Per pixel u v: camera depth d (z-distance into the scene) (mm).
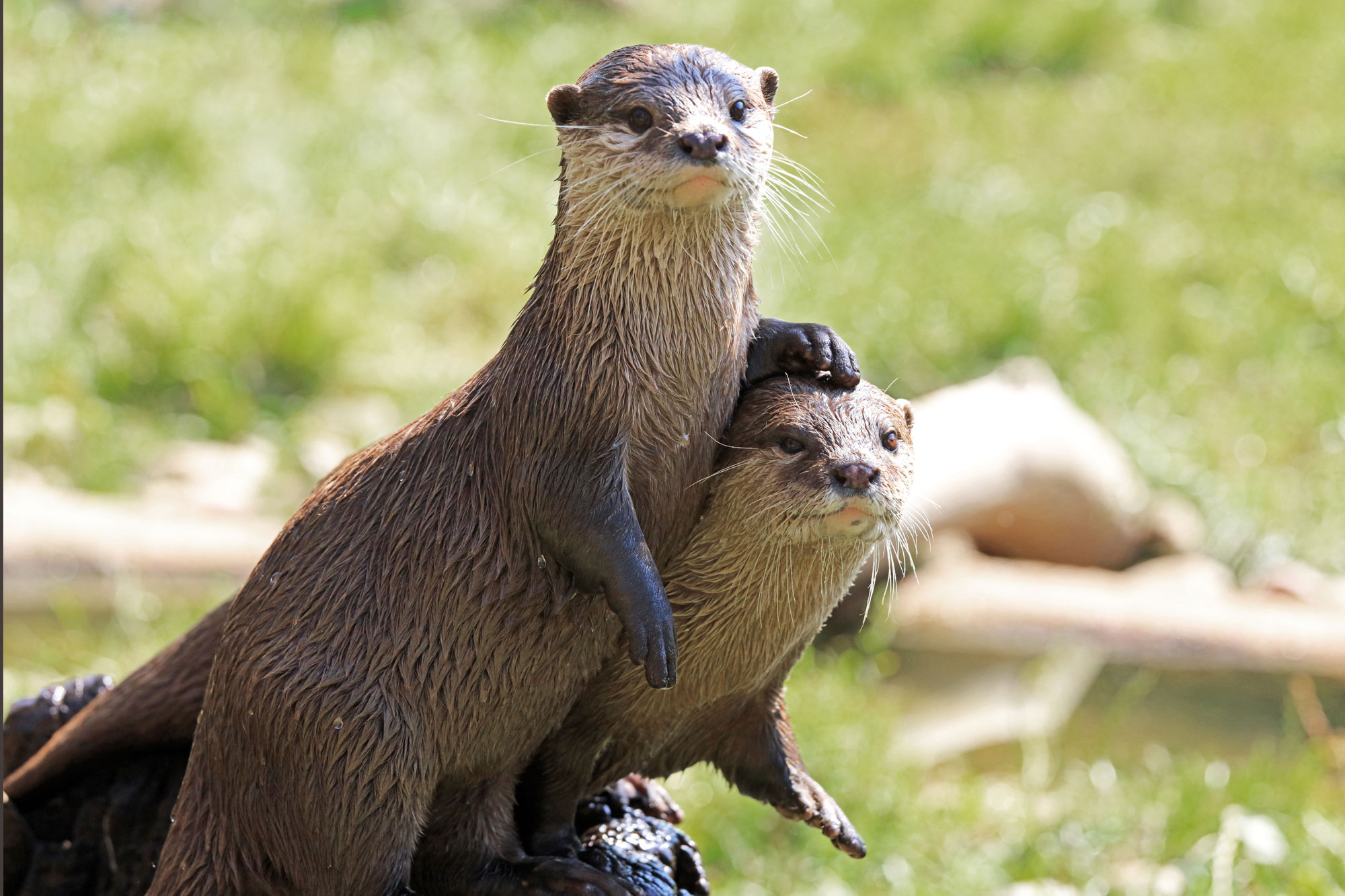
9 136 17812
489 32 24188
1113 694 10719
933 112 22031
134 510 12219
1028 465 13016
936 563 12328
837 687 9727
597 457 4430
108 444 13398
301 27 23766
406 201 17953
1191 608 11703
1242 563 13523
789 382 4969
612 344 4480
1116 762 9742
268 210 17438
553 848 5066
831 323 15672
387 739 4418
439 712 4496
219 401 14141
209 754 4629
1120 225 18750
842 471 4668
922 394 15125
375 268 17047
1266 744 9992
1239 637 11328
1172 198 19984
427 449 4594
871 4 25344
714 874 8461
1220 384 15906
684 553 4832
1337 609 12281
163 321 14695
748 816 8703
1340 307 17234
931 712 10461
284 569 4551
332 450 13812
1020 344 15781
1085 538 13367
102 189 17312
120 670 9695
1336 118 22625
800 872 8484
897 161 20219
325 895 4500
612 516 4383
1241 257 18125
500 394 4547
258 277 15484
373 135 19906
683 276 4535
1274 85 23781
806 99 21938
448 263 17312
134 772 5629
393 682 4445
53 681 9508
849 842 5238
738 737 5227
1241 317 16906
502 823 4824
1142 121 22172
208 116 19438
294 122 19859
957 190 19469
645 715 4922
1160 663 11227
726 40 23750
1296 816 8680
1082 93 23438
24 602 10914
